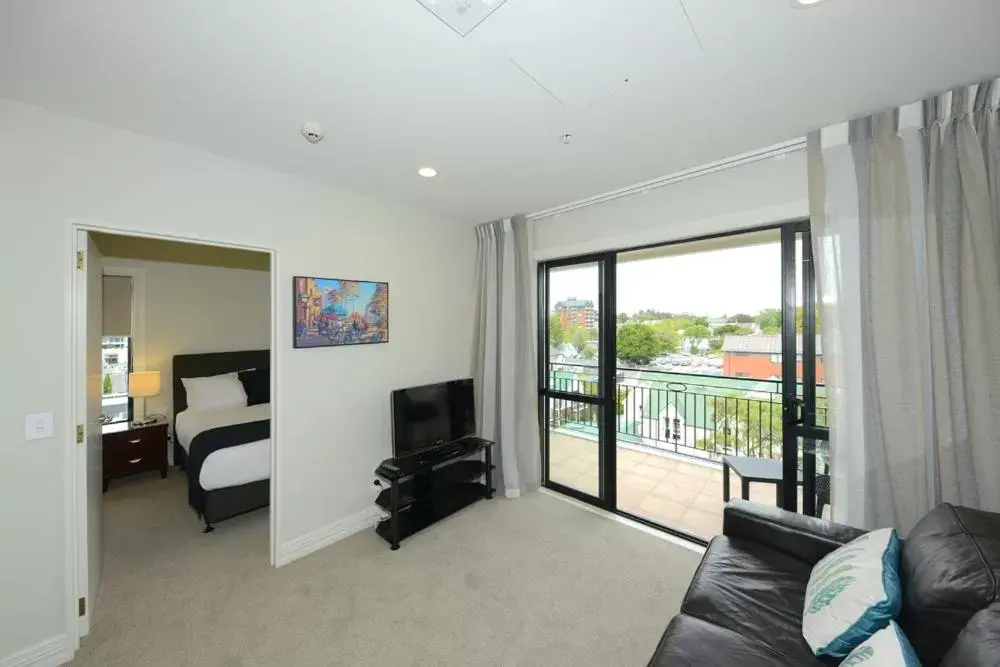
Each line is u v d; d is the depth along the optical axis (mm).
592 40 1302
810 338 2174
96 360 2203
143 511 3139
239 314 4734
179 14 1176
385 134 1963
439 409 3154
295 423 2525
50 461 1732
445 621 1942
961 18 1199
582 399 3252
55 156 1732
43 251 1709
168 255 4020
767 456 3357
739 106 1714
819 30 1257
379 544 2652
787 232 2229
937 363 1605
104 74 1477
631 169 2391
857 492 1815
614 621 1941
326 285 2650
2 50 1325
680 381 3932
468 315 3713
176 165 2059
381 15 1187
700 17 1198
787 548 1666
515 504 3227
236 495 2889
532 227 3443
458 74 1489
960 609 998
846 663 1034
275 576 2305
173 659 1722
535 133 1951
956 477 1579
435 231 3400
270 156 2223
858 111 1756
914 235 1702
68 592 1760
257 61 1408
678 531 2752
